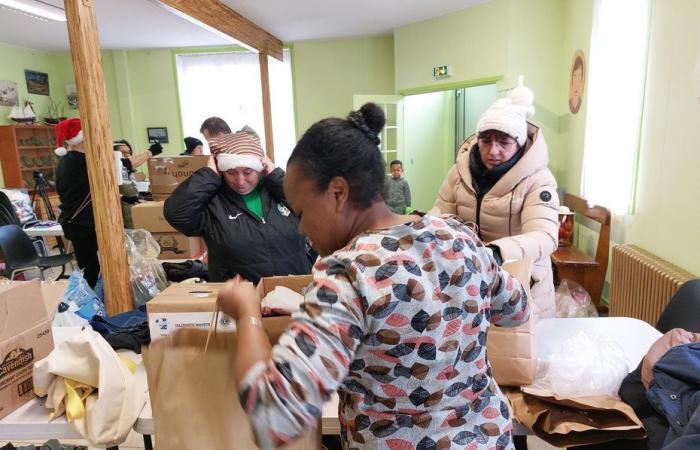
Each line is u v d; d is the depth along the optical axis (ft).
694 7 7.55
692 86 7.61
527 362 3.85
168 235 10.18
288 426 1.79
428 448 2.19
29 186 21.33
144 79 23.20
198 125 23.73
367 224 2.27
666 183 8.52
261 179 6.57
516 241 4.37
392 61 21.81
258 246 6.28
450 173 6.34
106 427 3.73
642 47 9.57
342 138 2.13
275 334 3.25
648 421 3.71
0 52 20.56
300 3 15.85
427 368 2.11
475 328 2.25
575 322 5.31
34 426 3.87
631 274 9.12
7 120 20.92
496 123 5.24
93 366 3.84
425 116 23.22
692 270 7.68
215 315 2.87
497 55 16.11
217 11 15.11
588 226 13.30
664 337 4.10
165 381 2.93
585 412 3.61
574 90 14.08
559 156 15.94
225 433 2.94
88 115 7.38
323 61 22.22
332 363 1.84
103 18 16.93
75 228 11.09
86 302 7.06
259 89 23.34
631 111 10.05
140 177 19.34
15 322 4.09
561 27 15.61
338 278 2.00
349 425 2.33
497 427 2.38
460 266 2.17
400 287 1.99
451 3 16.20
